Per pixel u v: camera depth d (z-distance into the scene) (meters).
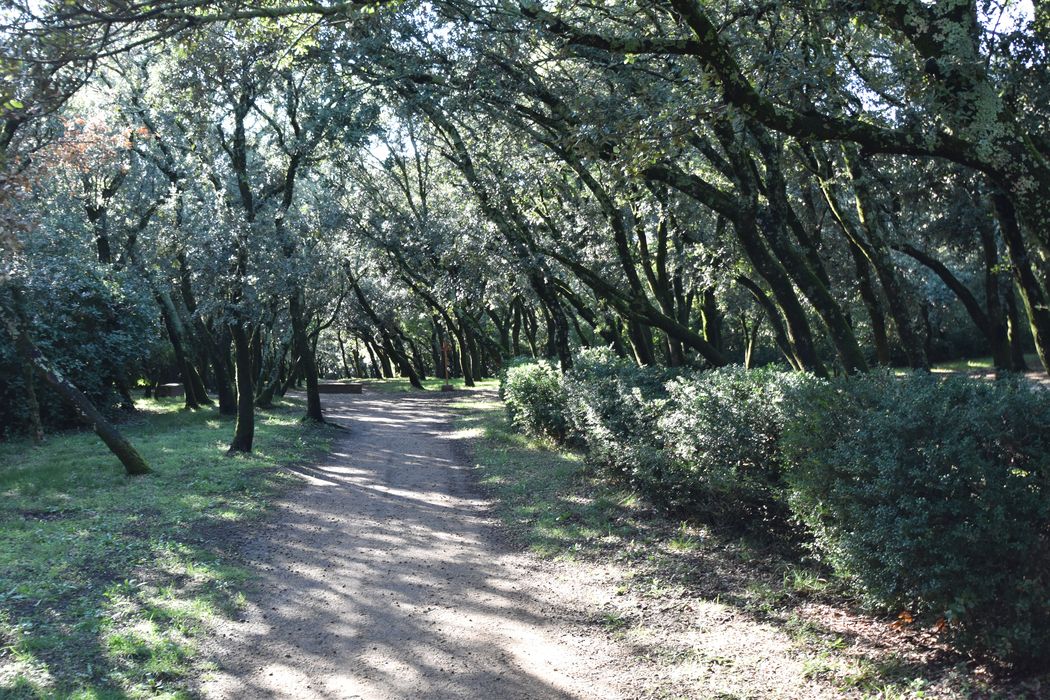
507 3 8.69
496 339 52.03
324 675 5.03
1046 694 4.02
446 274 22.78
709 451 7.79
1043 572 4.27
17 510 9.67
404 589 6.83
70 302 19.88
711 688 4.66
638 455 9.12
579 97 8.38
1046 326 11.52
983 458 4.55
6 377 18.20
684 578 6.75
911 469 4.62
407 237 23.92
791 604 5.94
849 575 5.27
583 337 32.19
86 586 6.67
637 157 6.62
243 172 15.41
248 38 7.87
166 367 36.53
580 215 16.78
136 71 18.33
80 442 17.31
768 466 7.13
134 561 7.47
